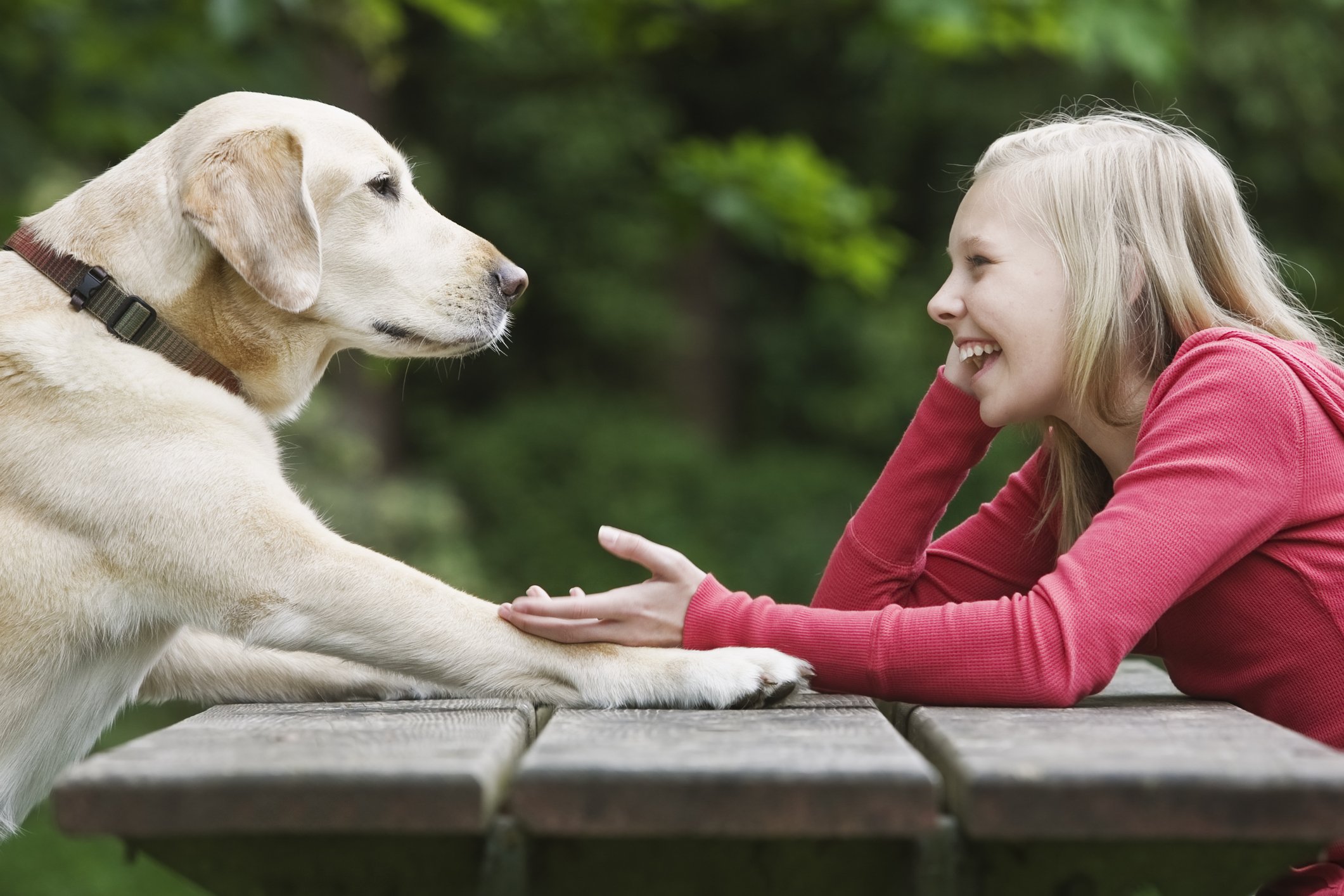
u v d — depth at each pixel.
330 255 3.68
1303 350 2.57
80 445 3.04
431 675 2.93
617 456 16.48
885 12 8.15
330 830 1.71
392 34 8.24
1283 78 15.42
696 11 8.71
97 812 1.70
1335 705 2.46
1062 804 1.69
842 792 1.71
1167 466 2.39
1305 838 1.67
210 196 3.29
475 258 3.88
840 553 3.16
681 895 1.87
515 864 1.81
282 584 2.97
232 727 2.25
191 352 3.38
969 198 2.84
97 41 8.01
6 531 3.03
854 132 18.78
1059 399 2.77
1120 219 2.71
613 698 2.77
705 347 19.12
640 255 18.09
